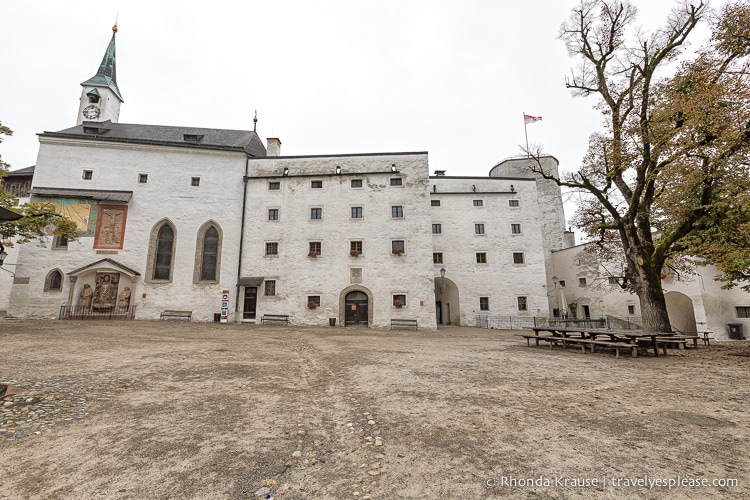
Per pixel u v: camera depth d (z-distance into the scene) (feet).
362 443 14.78
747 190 36.60
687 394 21.83
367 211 94.79
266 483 11.51
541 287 103.19
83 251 87.20
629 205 48.39
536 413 18.35
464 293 103.96
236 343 48.39
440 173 116.98
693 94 39.45
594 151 53.98
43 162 90.12
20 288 84.28
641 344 40.78
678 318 86.58
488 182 110.22
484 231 106.93
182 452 13.74
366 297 91.30
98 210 89.20
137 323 76.23
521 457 13.25
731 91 34.99
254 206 95.50
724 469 12.10
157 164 93.97
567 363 33.55
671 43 45.83
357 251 92.38
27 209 60.70
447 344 51.37
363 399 21.15
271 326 82.58
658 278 46.78
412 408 19.35
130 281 88.07
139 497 10.66
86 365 29.40
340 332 71.77
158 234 91.56
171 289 88.89
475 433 15.70
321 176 96.68
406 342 53.98
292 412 18.70
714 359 35.78
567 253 112.06
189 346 43.39
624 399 20.81
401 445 14.51
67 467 12.48
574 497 10.53
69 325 65.67
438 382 25.49
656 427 16.17
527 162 126.52
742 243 40.63
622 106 49.65
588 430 15.89
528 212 107.76
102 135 100.63
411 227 93.45
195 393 22.04
